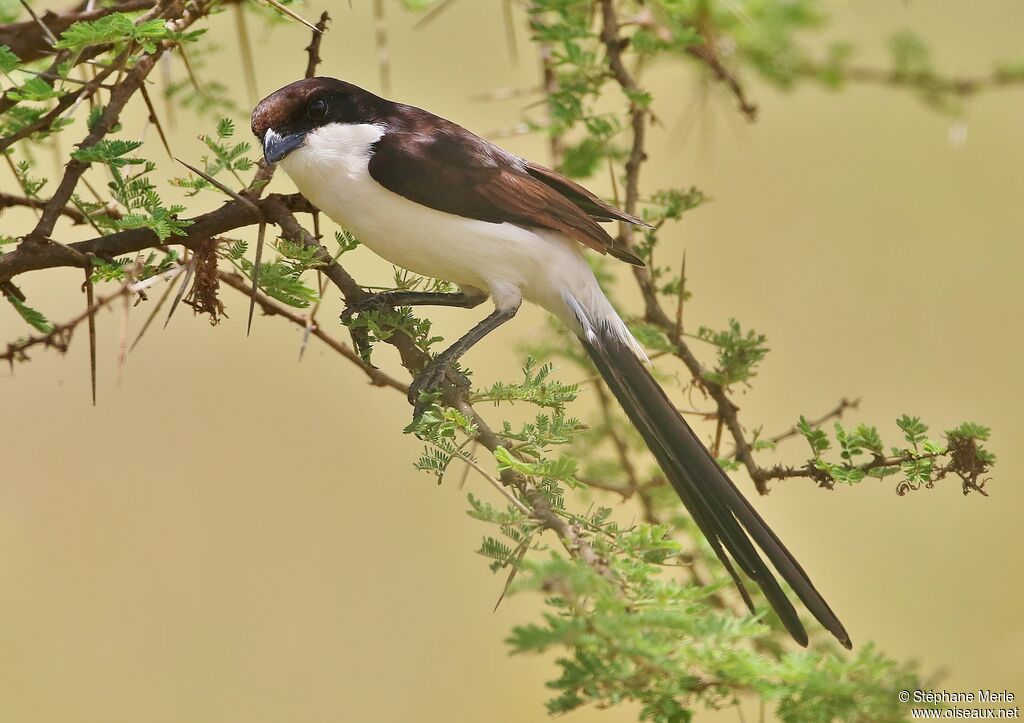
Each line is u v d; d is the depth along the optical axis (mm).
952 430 6516
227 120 7055
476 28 15062
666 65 11570
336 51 14500
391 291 8133
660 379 9141
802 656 4934
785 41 11273
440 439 6129
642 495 8961
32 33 7758
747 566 7027
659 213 9312
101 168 9195
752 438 8602
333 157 7879
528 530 5402
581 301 8188
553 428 6219
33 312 7004
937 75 12102
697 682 4871
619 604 4695
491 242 8008
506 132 9922
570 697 4754
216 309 7023
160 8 7234
